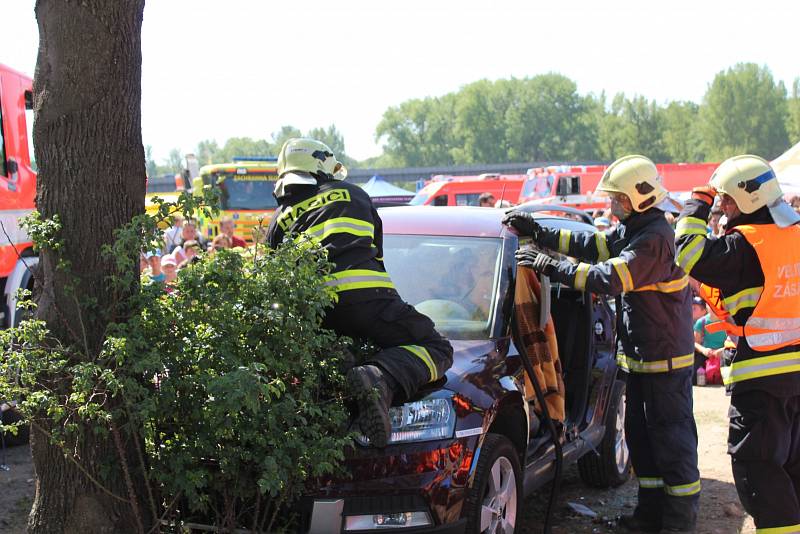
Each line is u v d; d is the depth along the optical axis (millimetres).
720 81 136750
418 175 117875
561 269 4727
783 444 4359
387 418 3746
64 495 3658
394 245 5336
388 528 3785
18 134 7488
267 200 25172
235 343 3590
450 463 3904
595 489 6199
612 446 6055
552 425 4789
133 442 3643
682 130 143125
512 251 5148
